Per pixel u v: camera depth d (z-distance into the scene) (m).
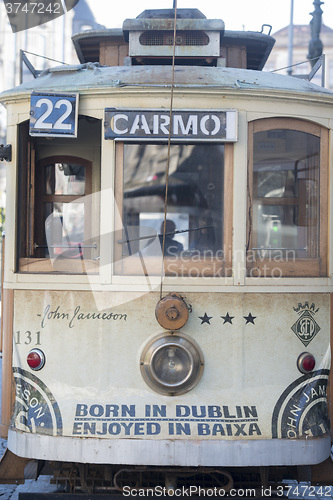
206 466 3.87
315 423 3.87
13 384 4.04
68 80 4.12
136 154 4.01
